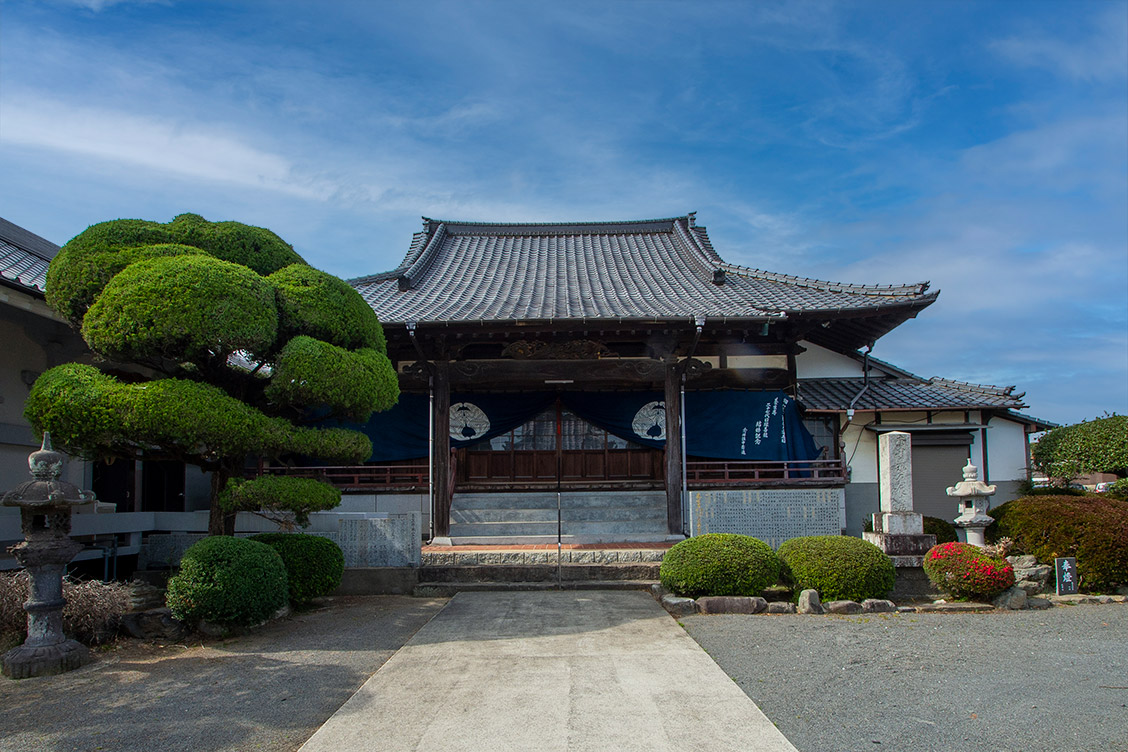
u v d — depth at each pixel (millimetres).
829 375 16781
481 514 14477
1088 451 15617
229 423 8406
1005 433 15812
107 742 5168
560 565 11391
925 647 7586
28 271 10352
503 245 21797
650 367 13742
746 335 15016
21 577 7938
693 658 7059
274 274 9797
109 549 11430
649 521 14289
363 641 8016
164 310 7914
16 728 5441
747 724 5309
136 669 6949
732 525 12422
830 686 6270
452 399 15477
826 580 9703
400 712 5602
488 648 7504
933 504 15445
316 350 9102
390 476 14875
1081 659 7141
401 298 15680
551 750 4863
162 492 14922
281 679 6598
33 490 6777
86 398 7773
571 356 13906
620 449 16219
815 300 14578
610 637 7949
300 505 9125
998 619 9070
